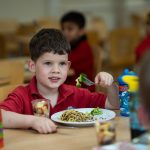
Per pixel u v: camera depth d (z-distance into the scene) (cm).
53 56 172
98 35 632
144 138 118
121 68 576
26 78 290
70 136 146
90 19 800
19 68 262
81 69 361
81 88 193
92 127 156
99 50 374
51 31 177
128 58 587
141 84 93
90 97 190
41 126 151
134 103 125
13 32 654
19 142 141
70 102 186
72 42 372
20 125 156
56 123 162
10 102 173
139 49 356
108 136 121
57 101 183
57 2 840
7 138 146
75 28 392
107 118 162
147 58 94
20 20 811
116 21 902
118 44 584
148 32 388
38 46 174
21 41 582
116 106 183
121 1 898
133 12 877
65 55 174
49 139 143
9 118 158
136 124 125
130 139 134
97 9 886
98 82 181
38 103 169
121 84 170
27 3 813
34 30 604
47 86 178
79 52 365
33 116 159
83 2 870
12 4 798
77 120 161
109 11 897
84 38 385
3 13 794
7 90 201
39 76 177
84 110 178
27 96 179
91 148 132
